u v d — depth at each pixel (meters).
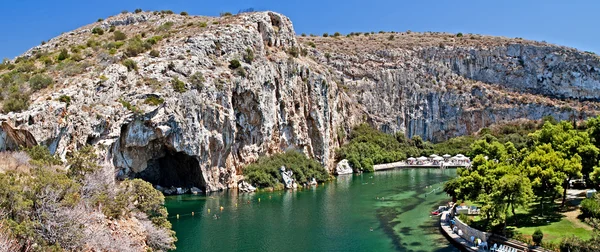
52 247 25.55
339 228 52.12
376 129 151.50
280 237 48.25
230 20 101.50
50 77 61.66
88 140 59.69
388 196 74.62
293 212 61.34
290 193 79.62
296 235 49.03
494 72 180.12
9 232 23.89
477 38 197.00
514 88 176.12
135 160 69.88
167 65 74.69
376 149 130.62
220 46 87.06
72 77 63.00
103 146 60.22
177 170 83.06
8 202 26.20
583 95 171.38
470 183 49.00
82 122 57.91
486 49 182.75
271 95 93.94
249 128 88.94
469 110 164.62
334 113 123.25
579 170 48.69
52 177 30.00
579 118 157.12
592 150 53.53
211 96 77.62
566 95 172.62
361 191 81.06
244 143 88.44
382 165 126.56
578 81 172.75
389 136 147.25
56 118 54.09
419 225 53.25
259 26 102.06
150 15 120.31
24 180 28.55
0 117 49.88
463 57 180.38
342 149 121.50
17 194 26.52
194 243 45.91
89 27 115.12
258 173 84.62
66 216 27.75
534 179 46.25
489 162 52.00
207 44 84.88
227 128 81.69
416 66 172.50
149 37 93.50
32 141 51.72
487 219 45.03
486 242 41.06
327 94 114.56
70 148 55.94
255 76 88.50
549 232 41.62
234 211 62.12
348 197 74.25
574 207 49.84
